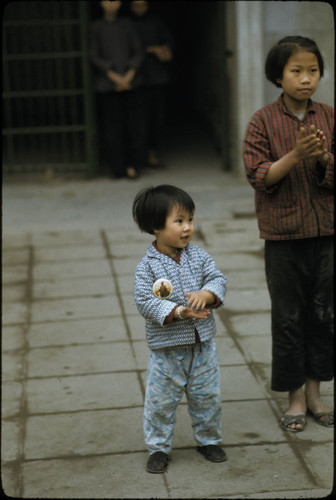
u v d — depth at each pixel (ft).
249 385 13.46
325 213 11.44
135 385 13.61
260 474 10.61
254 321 16.52
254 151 11.41
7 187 30.32
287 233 11.46
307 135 11.40
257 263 20.67
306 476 10.52
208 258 10.82
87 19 29.58
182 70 44.37
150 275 10.48
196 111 41.45
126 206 26.91
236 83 28.96
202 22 37.37
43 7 37.19
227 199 27.22
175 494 10.16
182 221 10.32
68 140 38.24
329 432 11.78
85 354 15.10
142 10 29.68
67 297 18.60
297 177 11.29
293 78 11.10
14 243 23.20
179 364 10.61
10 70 38.70
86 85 30.14
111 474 10.77
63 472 10.87
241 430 11.91
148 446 10.95
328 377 12.21
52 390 13.53
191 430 11.96
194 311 10.00
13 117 38.88
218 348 15.12
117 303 18.04
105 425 12.23
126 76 28.63
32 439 11.85
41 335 16.21
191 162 33.14
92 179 31.01
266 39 27.91
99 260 21.45
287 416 11.98
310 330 12.13
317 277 11.76
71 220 25.49
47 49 36.88
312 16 27.48
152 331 10.53
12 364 14.73
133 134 30.07
